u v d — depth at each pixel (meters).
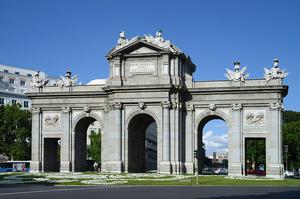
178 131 85.88
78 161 95.31
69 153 93.44
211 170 138.75
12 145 131.00
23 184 56.59
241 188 51.78
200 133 91.50
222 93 87.38
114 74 88.75
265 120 85.31
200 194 42.31
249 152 139.50
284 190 48.44
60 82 95.19
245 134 85.88
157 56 87.25
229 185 57.66
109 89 88.19
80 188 49.97
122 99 87.69
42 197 38.06
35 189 47.91
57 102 94.75
